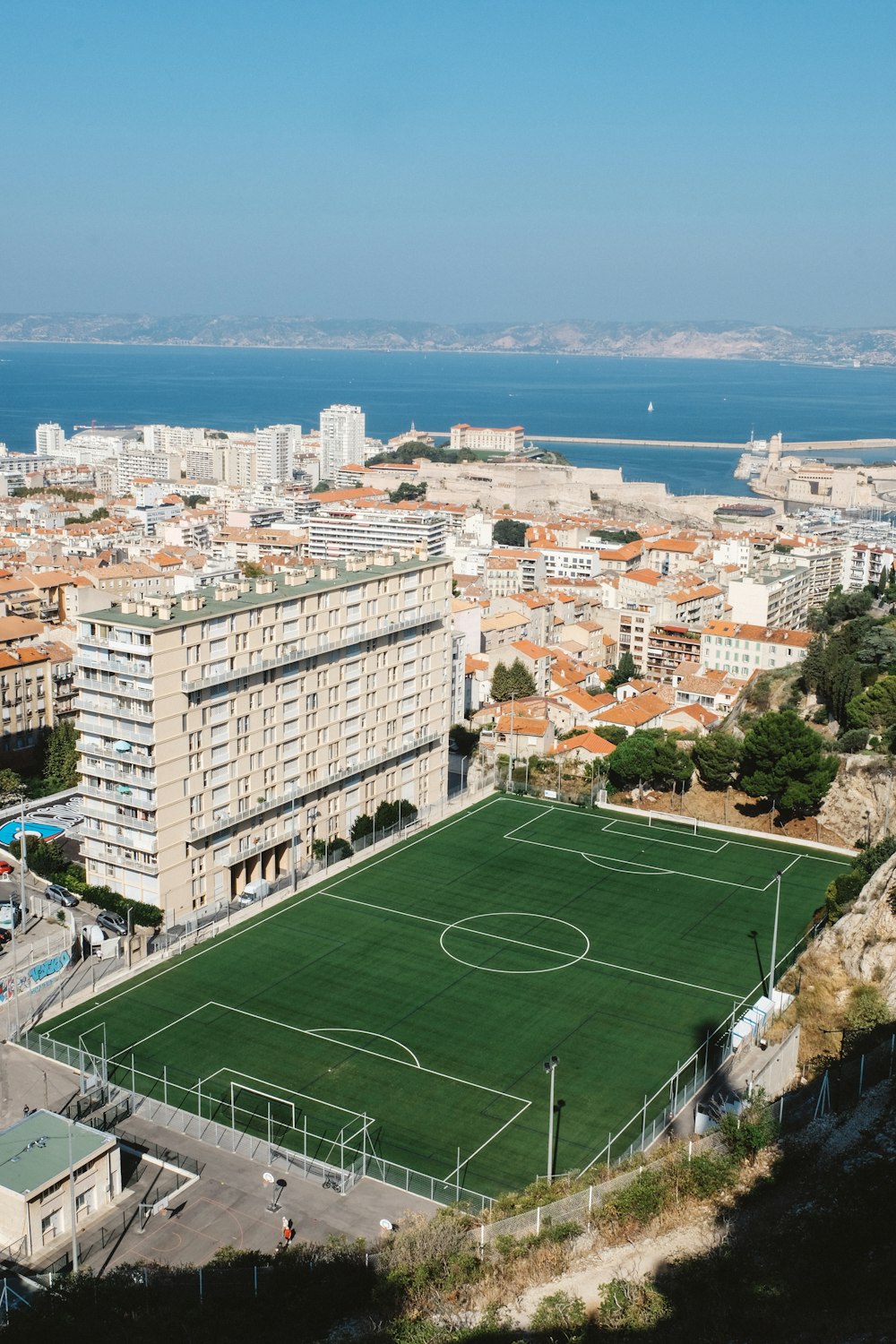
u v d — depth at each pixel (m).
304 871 189.25
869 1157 95.00
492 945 165.25
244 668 176.25
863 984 134.88
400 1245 94.50
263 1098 129.00
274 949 163.38
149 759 165.50
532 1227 95.44
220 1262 96.88
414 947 164.50
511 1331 81.19
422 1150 120.19
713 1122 113.25
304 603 187.88
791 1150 97.88
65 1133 113.38
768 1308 78.75
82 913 169.25
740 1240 87.94
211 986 152.88
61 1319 88.12
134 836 169.75
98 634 166.62
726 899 181.00
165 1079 132.00
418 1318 85.56
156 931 168.00
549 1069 115.38
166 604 167.38
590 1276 87.12
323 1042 140.38
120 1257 103.88
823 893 183.00
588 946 165.38
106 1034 141.12
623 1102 128.75
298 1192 113.62
